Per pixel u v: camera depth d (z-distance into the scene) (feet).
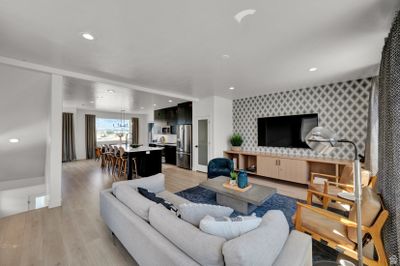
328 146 4.42
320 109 13.57
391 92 4.79
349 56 8.30
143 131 34.24
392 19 5.56
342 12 5.30
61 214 9.02
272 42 7.09
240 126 18.74
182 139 20.89
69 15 5.47
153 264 4.20
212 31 6.36
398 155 4.49
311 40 6.92
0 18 5.57
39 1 4.84
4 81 9.18
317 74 10.90
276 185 14.06
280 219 4.38
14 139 12.00
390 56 4.97
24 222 8.23
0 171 13.57
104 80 11.78
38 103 11.02
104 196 7.09
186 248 3.67
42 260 5.87
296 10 5.22
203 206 4.83
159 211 4.77
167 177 16.51
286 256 3.62
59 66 9.54
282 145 15.56
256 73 10.71
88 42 7.09
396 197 4.49
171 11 5.29
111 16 5.53
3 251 6.30
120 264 5.72
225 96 17.63
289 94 15.19
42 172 15.85
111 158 18.62
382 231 5.32
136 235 4.87
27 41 7.00
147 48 7.59
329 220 6.30
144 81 12.42
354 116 12.17
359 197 4.24
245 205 9.26
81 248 6.47
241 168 17.20
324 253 6.26
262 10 5.23
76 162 24.31
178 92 15.96
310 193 8.13
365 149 10.78
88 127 27.53
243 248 3.02
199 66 9.60
